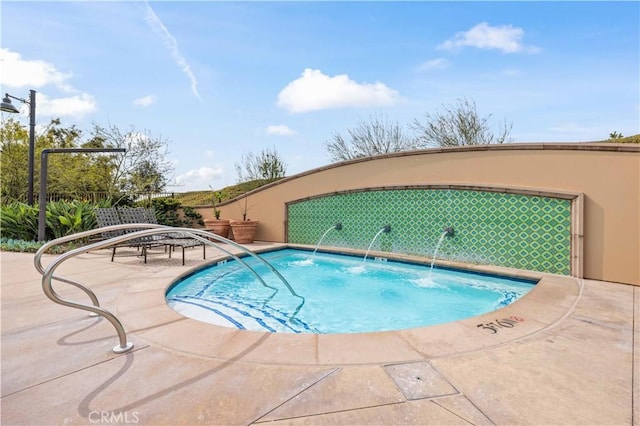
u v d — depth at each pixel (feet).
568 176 17.33
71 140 50.96
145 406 5.86
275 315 13.50
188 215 38.65
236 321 12.74
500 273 18.39
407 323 12.77
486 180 20.15
